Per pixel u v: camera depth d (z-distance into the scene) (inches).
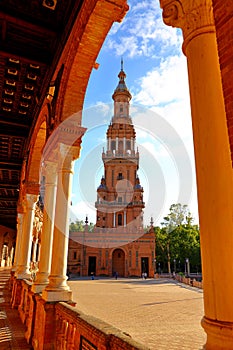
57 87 225.0
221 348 52.9
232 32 57.7
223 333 53.5
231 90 56.7
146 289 932.6
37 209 631.8
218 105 65.2
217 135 63.1
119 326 362.0
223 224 58.1
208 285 58.2
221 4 61.3
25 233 380.5
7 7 189.2
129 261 1478.8
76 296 687.7
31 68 247.9
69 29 198.7
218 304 55.8
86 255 1499.8
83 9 180.9
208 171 61.7
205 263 59.6
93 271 1494.8
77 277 1403.8
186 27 74.9
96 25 182.2
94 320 116.0
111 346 89.3
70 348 132.3
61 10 195.9
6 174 481.4
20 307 336.2
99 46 193.3
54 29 207.2
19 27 204.5
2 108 312.5
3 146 386.9
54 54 229.8
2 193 606.2
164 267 1929.1
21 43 222.2
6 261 1027.3
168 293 824.9
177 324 382.0
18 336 237.6
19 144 378.9
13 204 698.8
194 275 1652.3
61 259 190.1
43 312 183.2
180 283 1222.3
